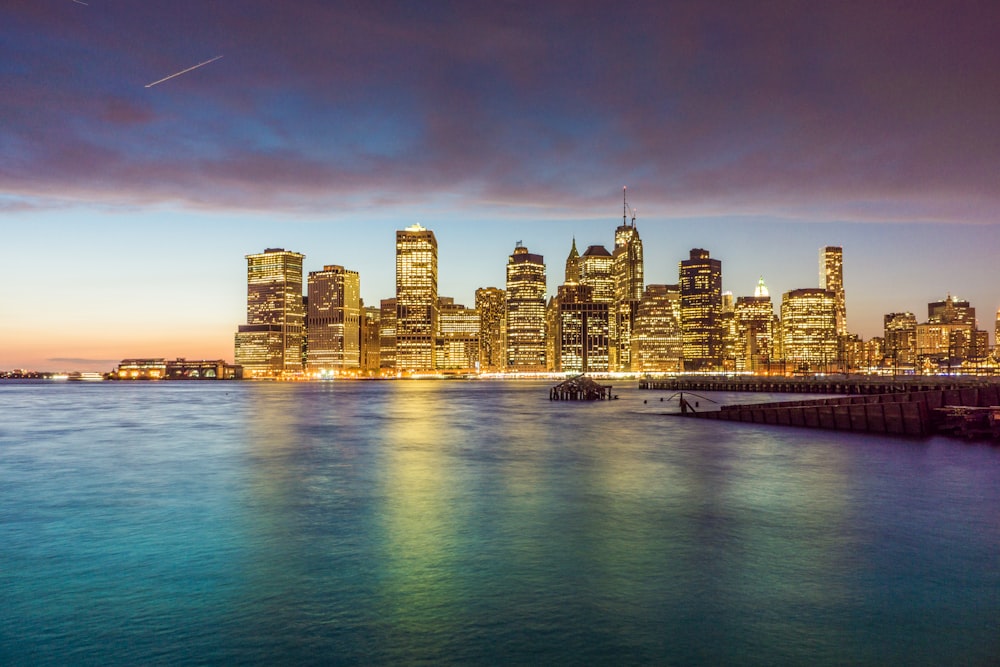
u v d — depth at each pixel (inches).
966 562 800.9
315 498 1236.5
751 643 578.6
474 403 5885.8
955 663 543.5
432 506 1152.2
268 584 733.3
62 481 1464.1
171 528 999.6
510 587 717.9
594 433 2635.3
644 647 570.9
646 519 1037.2
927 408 2329.0
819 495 1235.2
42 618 642.8
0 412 4436.5
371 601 679.7
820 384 7175.2
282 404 5743.1
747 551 851.4
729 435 2464.3
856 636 591.8
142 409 4852.4
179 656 561.0
